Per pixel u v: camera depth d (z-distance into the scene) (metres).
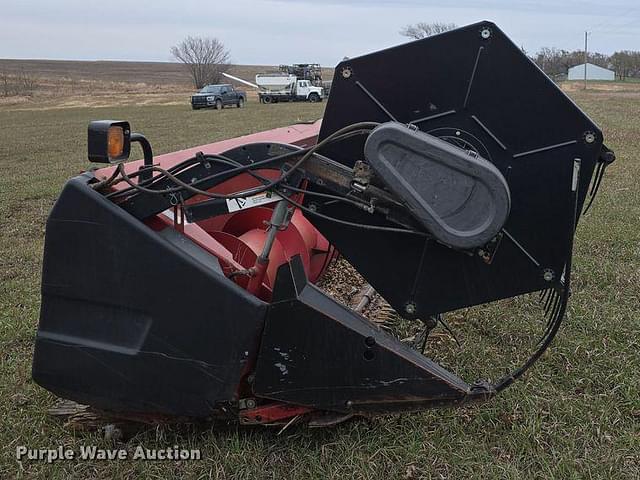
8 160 15.03
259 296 2.92
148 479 2.86
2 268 5.89
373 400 2.80
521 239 2.61
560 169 2.49
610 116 22.61
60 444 3.14
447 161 2.39
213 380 2.79
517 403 3.29
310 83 47.28
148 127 23.88
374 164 2.46
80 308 2.90
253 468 2.88
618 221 6.81
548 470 2.80
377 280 2.83
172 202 2.78
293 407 2.90
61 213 2.82
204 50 68.88
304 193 2.73
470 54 2.46
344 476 2.81
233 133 20.83
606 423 3.13
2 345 4.18
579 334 4.06
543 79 2.41
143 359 2.83
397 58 2.53
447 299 2.78
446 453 2.93
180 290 2.73
